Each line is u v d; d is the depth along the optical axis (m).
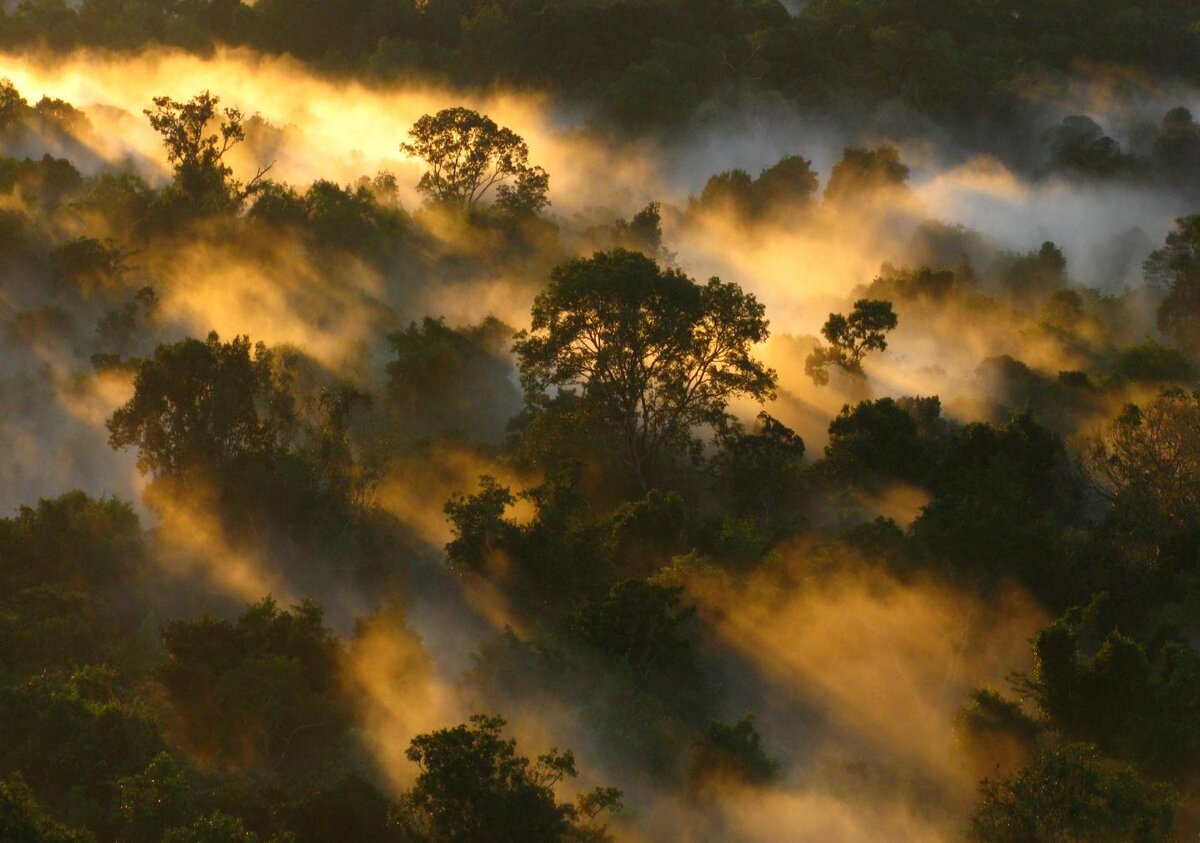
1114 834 49.44
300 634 67.38
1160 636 71.44
